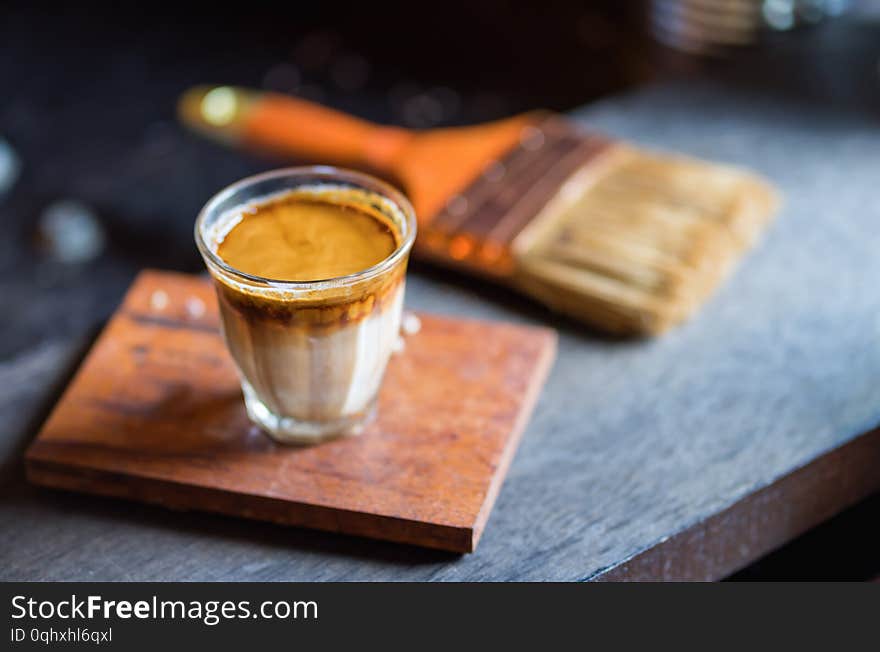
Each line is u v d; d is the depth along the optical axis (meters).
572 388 0.56
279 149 0.71
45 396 0.55
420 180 0.64
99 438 0.52
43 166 0.94
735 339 0.59
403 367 0.55
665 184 0.64
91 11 1.15
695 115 0.74
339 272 0.49
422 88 1.01
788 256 0.63
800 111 0.74
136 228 0.87
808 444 0.54
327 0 1.15
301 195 0.52
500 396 0.54
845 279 0.62
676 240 0.60
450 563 0.49
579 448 0.54
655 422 0.55
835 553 0.59
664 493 0.52
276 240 0.50
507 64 1.03
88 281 0.83
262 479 0.50
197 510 0.51
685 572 0.52
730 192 0.63
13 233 0.87
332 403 0.50
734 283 0.62
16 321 0.80
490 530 0.50
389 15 1.12
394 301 0.50
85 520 0.51
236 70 1.06
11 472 0.53
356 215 0.51
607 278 0.59
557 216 0.62
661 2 0.83
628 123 0.73
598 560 0.49
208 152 0.95
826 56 0.79
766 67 0.78
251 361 0.50
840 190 0.68
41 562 0.49
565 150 0.66
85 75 1.06
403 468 0.51
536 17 1.08
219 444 0.52
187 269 0.84
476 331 0.57
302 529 0.51
